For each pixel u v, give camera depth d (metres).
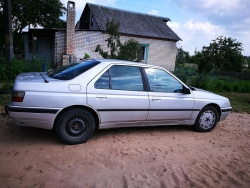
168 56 18.94
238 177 3.03
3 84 8.03
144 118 3.99
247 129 5.26
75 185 2.50
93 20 17.45
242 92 12.58
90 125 3.57
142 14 20.67
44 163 2.91
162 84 4.15
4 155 3.03
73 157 3.14
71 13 14.22
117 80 3.72
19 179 2.52
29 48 16.81
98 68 3.60
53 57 15.37
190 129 4.89
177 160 3.35
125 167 3.00
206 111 4.65
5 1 9.80
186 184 2.75
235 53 18.02
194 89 4.61
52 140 3.66
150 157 3.36
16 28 20.48
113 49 10.25
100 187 2.51
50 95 3.21
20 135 3.77
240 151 3.90
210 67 13.70
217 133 4.79
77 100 3.35
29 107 3.15
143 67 4.02
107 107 3.59
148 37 17.44
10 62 9.60
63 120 3.37
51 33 15.68
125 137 4.09
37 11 18.55
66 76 3.53
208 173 3.06
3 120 4.43
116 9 19.19
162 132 4.54
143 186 2.61
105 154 3.32
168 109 4.13
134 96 3.78
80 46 15.07
